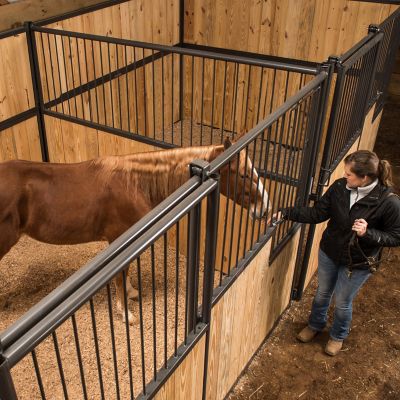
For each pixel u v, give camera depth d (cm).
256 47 477
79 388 243
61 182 246
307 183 264
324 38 441
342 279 259
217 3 474
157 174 245
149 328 281
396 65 712
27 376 246
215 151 231
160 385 169
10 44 344
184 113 550
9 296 303
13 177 239
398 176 498
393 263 373
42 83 377
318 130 247
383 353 296
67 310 107
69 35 332
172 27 493
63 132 382
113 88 447
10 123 365
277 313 304
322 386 274
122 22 430
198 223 158
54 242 262
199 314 193
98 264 117
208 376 221
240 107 511
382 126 602
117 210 252
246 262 213
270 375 279
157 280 325
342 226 239
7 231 244
